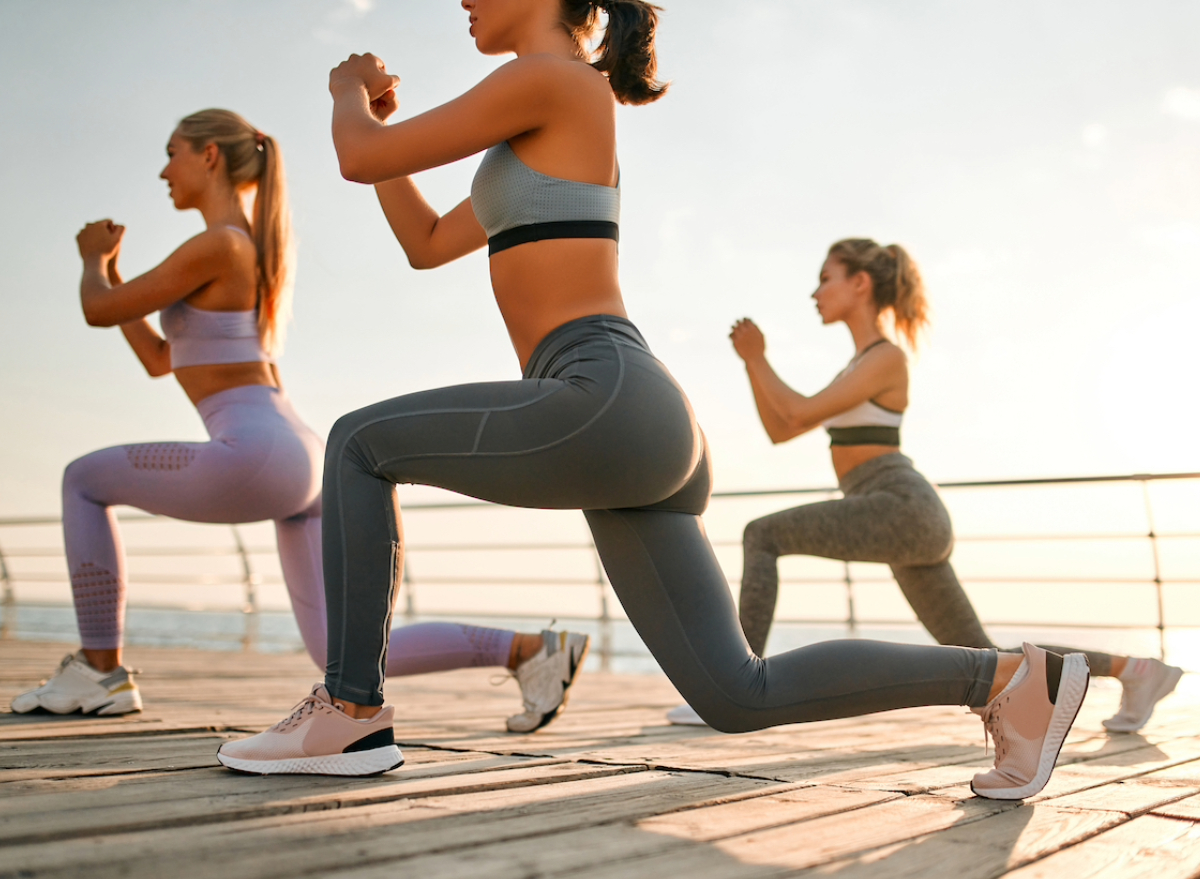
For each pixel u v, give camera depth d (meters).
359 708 1.60
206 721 2.48
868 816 1.45
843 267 3.03
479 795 1.51
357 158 1.50
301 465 2.41
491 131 1.45
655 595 1.52
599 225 1.48
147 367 2.70
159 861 1.03
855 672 1.50
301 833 1.19
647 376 1.42
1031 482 4.89
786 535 2.77
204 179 2.48
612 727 2.82
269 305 2.48
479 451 1.43
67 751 1.90
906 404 2.89
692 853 1.18
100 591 2.49
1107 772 1.98
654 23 1.64
